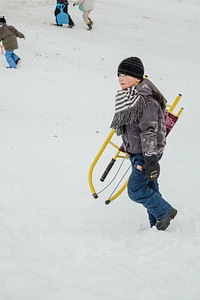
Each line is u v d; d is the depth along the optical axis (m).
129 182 4.04
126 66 3.81
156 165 3.74
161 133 3.92
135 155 3.97
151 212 4.12
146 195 4.01
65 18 19.72
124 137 4.00
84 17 20.03
